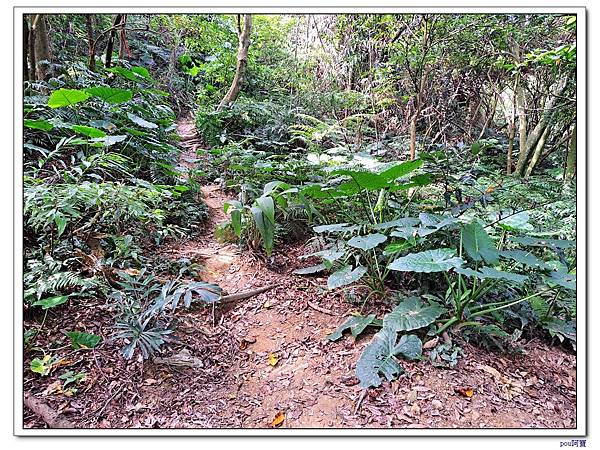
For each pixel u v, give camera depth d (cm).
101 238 241
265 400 169
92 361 174
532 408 159
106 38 584
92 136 277
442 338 190
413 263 174
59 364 169
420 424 150
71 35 540
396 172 216
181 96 763
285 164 361
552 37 395
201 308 229
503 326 206
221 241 311
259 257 289
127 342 185
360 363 175
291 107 577
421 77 384
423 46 351
